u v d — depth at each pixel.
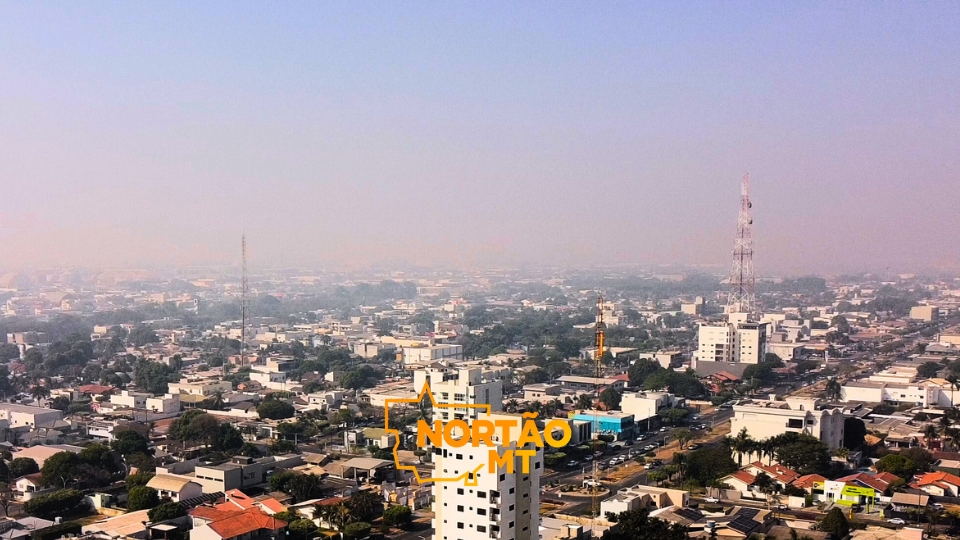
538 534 172.38
